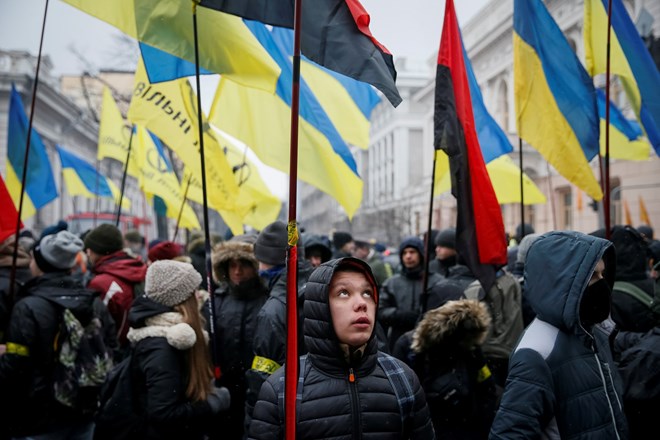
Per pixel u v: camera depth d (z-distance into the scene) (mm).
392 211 44875
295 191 2170
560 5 23719
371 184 71312
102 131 7938
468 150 3488
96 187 9930
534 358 2342
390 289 5301
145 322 2994
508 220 30734
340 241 8398
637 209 20781
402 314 4977
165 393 2840
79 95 38156
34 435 3291
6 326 3627
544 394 2283
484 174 3488
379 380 2209
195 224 7355
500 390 4094
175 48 3477
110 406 2939
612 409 2361
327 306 2143
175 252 5242
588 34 4629
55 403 3320
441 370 3314
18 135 5711
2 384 3244
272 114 4547
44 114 27531
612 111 6590
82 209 34031
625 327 3941
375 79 2633
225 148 6793
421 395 2285
